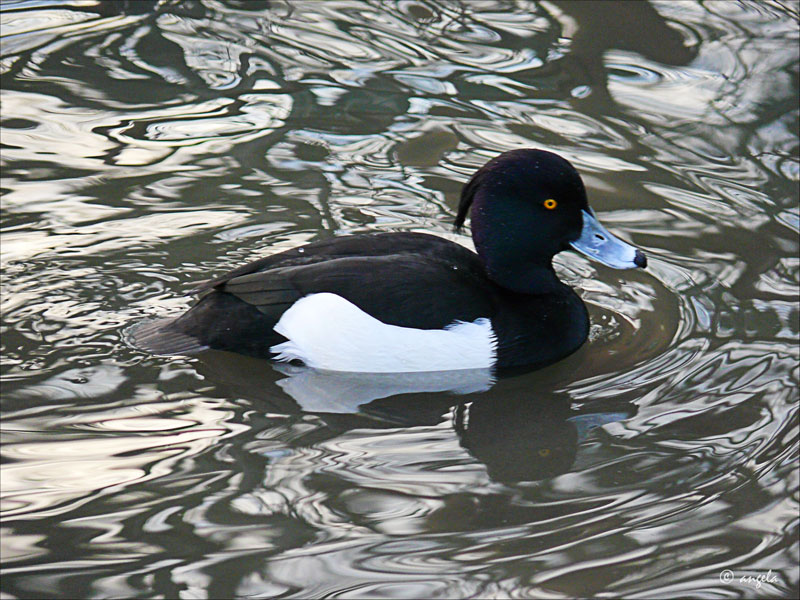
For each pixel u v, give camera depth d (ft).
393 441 25.31
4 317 28.48
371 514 22.77
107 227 32.55
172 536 21.86
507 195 28.43
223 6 47.75
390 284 26.96
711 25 46.03
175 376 27.02
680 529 22.61
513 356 27.71
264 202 34.22
